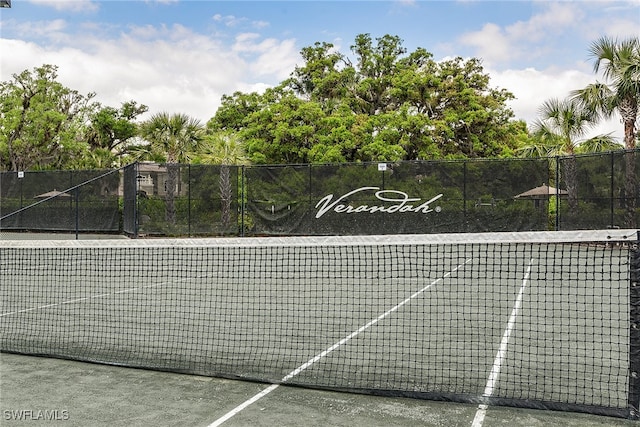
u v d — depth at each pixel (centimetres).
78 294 975
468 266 1365
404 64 3441
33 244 703
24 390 472
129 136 4566
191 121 2547
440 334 667
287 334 668
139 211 2153
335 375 510
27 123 3650
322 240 603
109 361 556
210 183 2250
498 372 517
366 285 1080
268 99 3450
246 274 1248
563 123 2212
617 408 412
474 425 394
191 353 584
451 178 2111
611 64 1970
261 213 2277
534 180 2036
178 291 1008
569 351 586
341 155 2845
